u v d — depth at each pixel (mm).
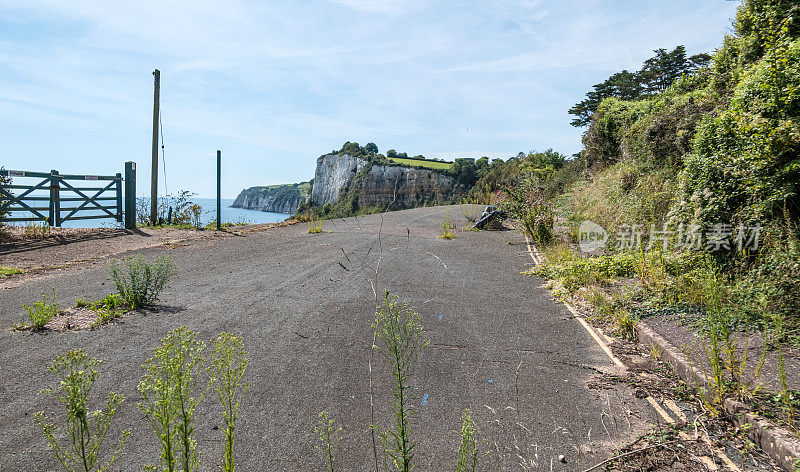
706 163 7008
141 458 2822
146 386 1947
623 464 2891
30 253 9094
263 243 11203
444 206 23172
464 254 10023
